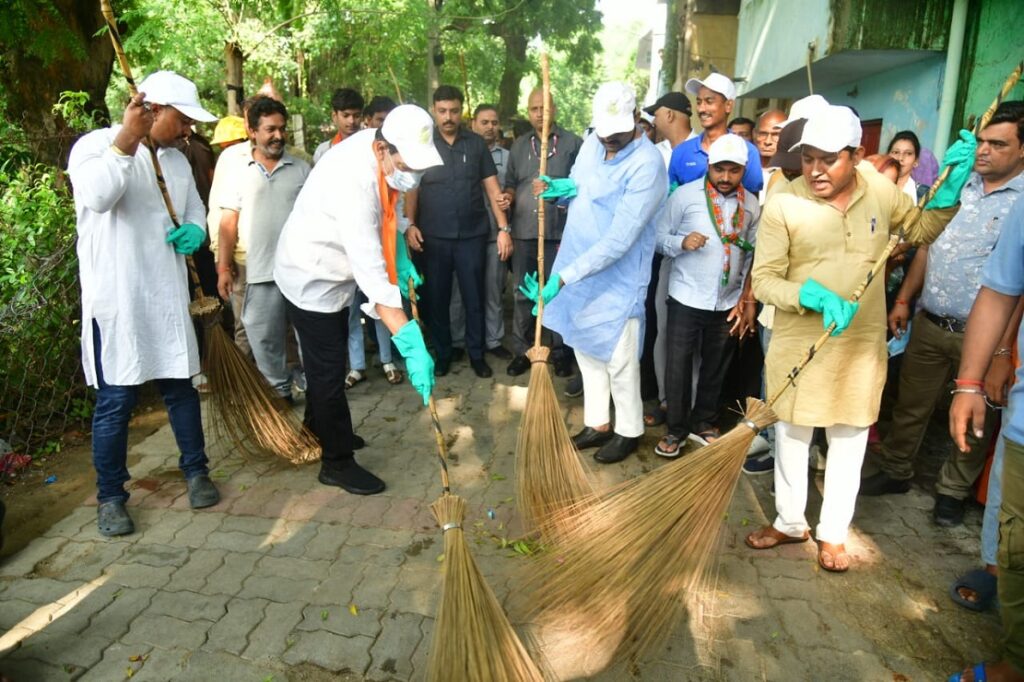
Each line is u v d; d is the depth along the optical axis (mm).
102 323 3105
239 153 4297
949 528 3330
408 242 5113
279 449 3865
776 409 2971
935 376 3363
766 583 2951
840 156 2590
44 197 4520
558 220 5207
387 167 3002
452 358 5770
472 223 5066
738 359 4562
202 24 6027
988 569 2816
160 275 3229
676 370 3938
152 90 3053
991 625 2707
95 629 2691
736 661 2531
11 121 5426
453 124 4867
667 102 4617
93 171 2854
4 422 4227
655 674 2473
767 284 2838
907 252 3902
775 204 2844
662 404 4504
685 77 12398
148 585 2941
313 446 3975
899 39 5211
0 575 3008
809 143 2562
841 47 5301
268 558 3123
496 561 3102
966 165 2576
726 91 4027
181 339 3334
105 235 3068
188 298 3426
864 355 2799
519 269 5277
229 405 3775
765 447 3887
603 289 3742
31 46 4773
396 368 5293
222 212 4277
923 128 5641
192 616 2760
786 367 2904
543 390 3146
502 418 4625
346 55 10789
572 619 2570
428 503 3586
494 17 11711
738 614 2768
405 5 8469
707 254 3770
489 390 5102
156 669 2504
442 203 4973
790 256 2865
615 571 2469
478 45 12031
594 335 3793
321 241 3270
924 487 3736
